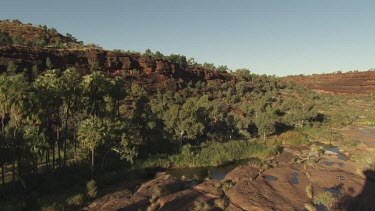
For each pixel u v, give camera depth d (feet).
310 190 105.91
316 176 122.52
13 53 279.49
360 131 248.32
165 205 95.55
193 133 166.81
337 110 378.53
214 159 154.20
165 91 349.41
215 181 118.62
